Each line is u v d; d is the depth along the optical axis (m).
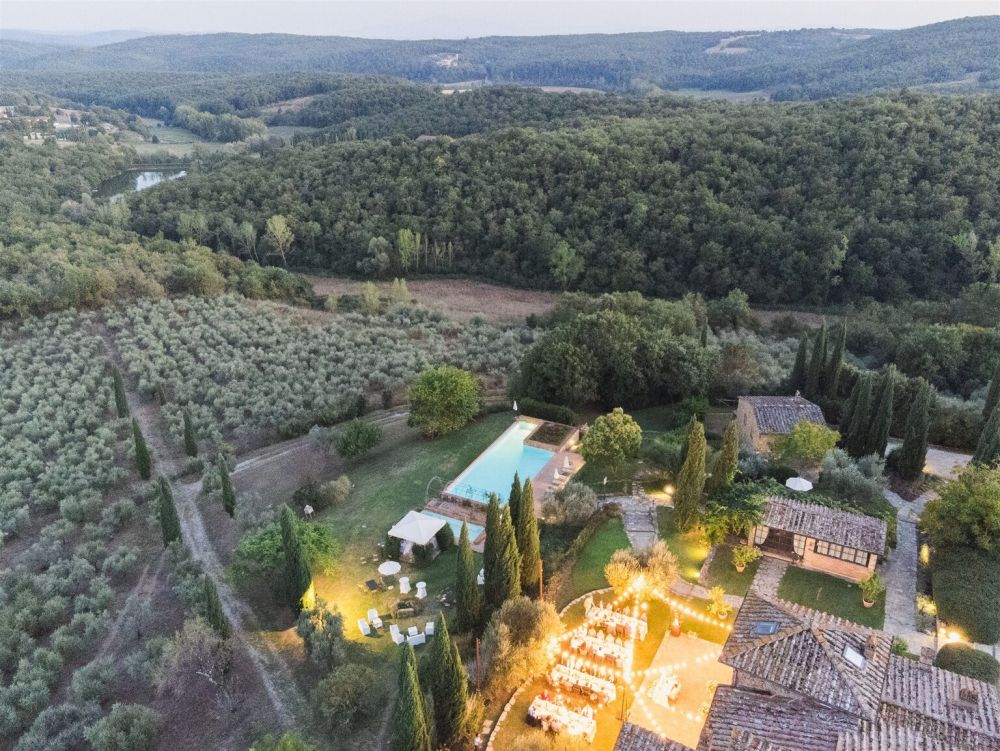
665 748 28.47
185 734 33.69
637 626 36.72
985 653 33.47
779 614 31.53
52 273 97.31
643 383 65.44
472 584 36.75
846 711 26.91
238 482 58.94
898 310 96.44
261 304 102.06
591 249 118.75
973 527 39.94
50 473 58.69
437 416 61.56
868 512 44.31
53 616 42.78
